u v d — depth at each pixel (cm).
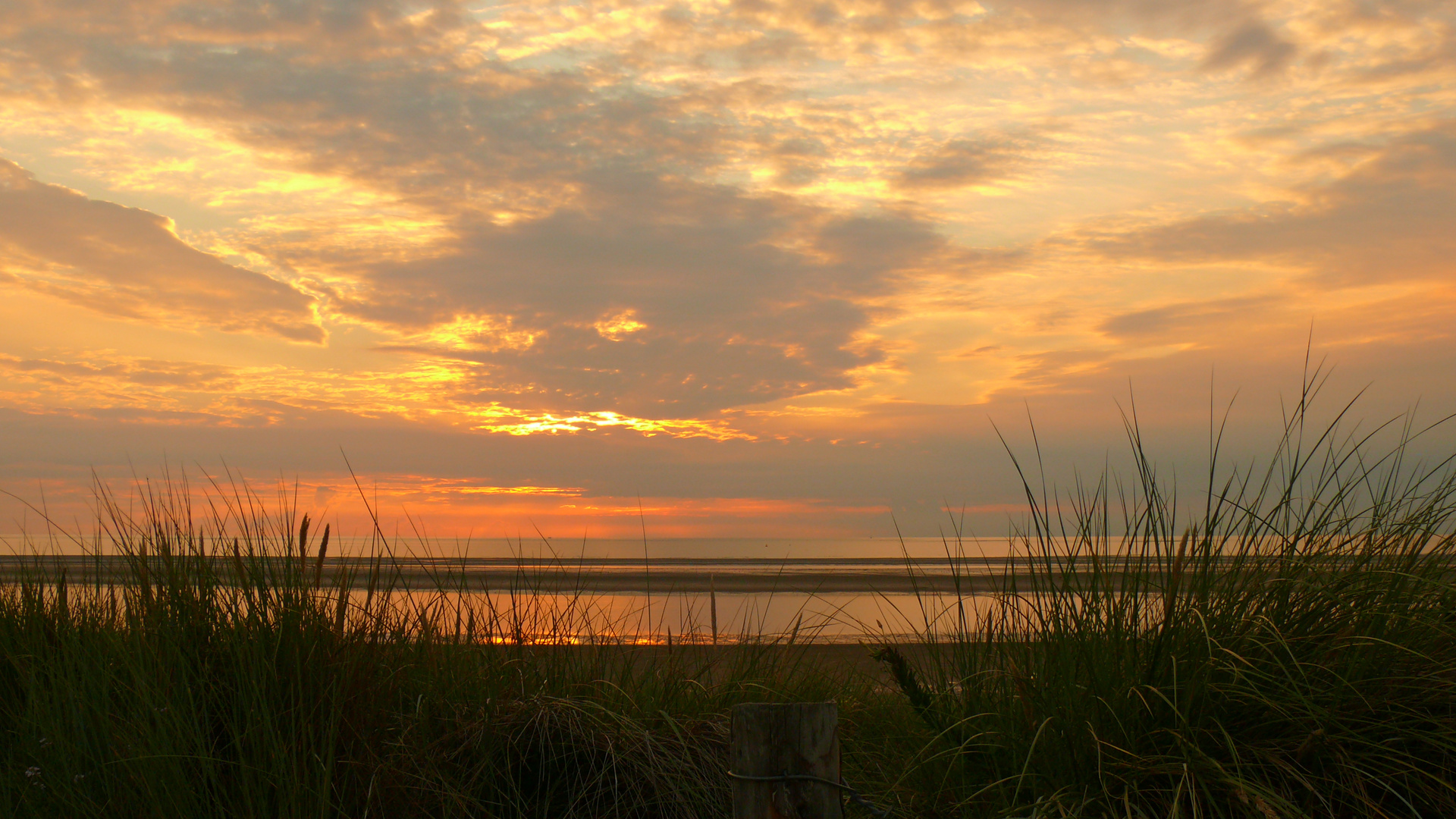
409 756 321
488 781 329
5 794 284
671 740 355
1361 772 264
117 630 353
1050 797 273
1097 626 315
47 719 301
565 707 356
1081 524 345
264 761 284
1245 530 324
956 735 328
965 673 356
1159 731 283
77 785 280
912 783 338
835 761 226
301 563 344
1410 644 294
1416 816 245
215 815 280
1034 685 310
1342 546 324
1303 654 297
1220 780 258
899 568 2302
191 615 338
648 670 432
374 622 350
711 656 457
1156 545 324
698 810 331
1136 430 333
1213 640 286
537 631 433
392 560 385
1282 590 310
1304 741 265
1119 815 266
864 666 506
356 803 293
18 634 371
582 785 337
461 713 360
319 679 314
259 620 330
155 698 296
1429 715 276
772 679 439
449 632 405
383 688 337
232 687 315
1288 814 242
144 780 273
